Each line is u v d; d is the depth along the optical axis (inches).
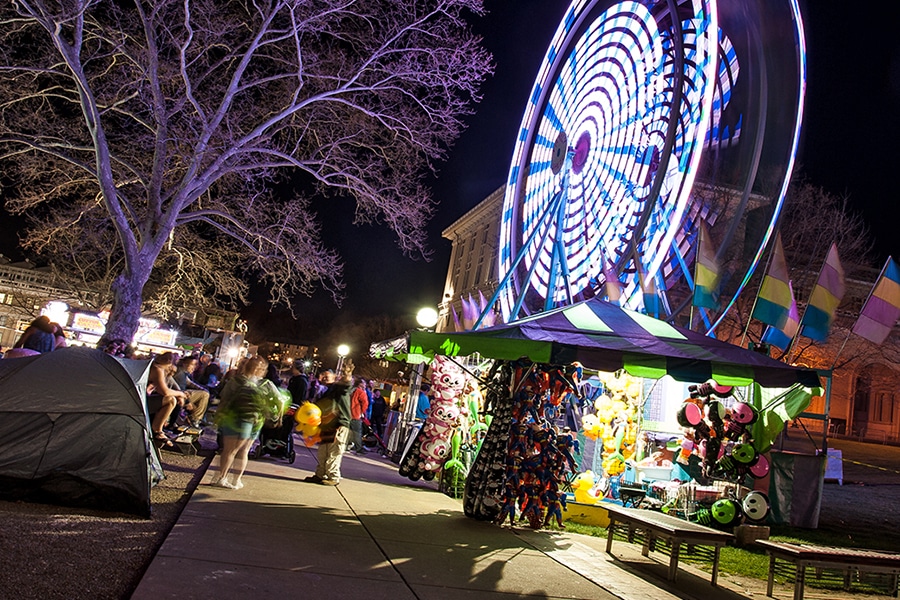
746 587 278.8
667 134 472.7
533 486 348.8
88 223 895.1
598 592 236.4
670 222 452.8
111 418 273.1
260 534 249.4
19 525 225.3
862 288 1079.6
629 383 458.3
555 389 357.4
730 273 461.4
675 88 479.5
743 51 508.4
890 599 292.2
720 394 422.0
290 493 354.0
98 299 1304.1
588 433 445.7
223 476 341.1
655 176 471.5
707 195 491.8
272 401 354.3
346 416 412.8
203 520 260.2
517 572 249.3
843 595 289.6
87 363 284.2
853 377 1465.3
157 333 1005.2
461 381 458.6
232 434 341.4
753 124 480.1
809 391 409.7
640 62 557.9
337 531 275.0
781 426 421.7
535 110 770.8
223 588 180.5
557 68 741.3
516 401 353.4
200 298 1024.9
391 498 391.2
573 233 631.8
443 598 202.8
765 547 274.7
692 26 492.7
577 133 656.4
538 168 743.1
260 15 745.6
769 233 448.5
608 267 550.9
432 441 448.1
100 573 184.1
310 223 794.2
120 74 735.7
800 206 1073.5
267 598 177.8
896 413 1672.0
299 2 689.6
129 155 783.7
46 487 266.4
